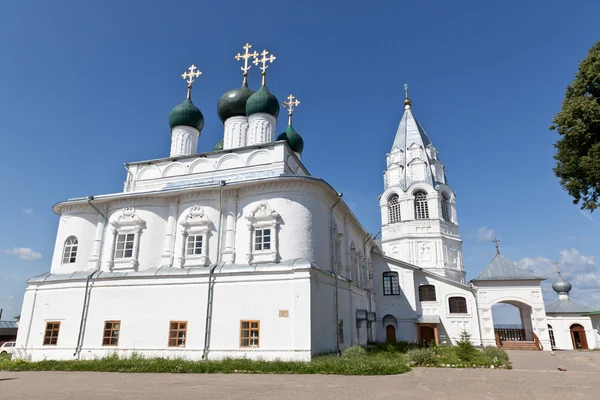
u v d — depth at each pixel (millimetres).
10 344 33625
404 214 48750
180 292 20766
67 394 11367
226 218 22594
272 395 11031
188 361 17672
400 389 12070
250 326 19234
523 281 34500
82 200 24594
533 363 22047
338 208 26000
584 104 17969
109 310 21531
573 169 19031
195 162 27953
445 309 35688
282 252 20938
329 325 20734
